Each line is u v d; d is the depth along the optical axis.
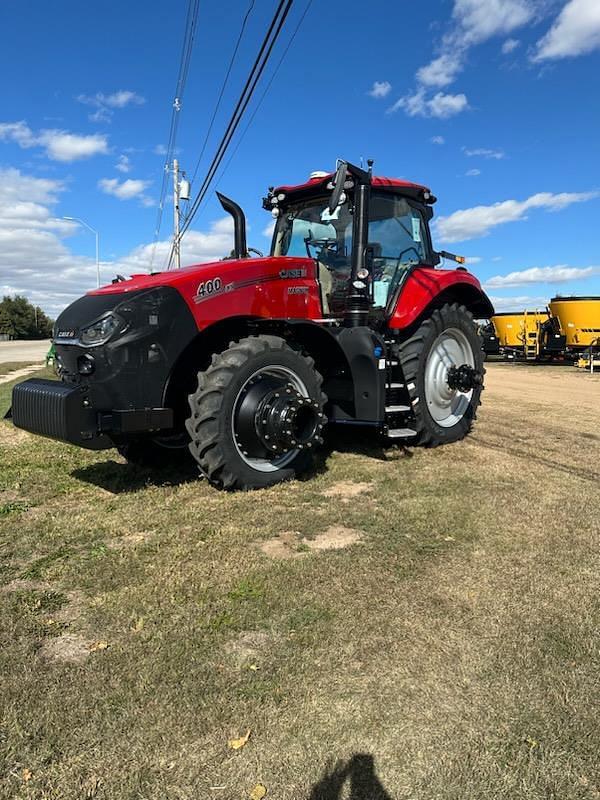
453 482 4.77
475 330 6.43
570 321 18.94
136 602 2.80
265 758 1.89
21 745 1.92
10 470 5.23
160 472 5.15
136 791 1.76
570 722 2.04
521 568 3.18
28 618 2.67
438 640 2.50
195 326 4.47
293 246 6.28
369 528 3.76
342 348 5.07
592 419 7.91
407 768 1.85
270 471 4.68
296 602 2.81
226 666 2.33
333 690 2.20
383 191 6.08
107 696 2.14
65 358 4.38
